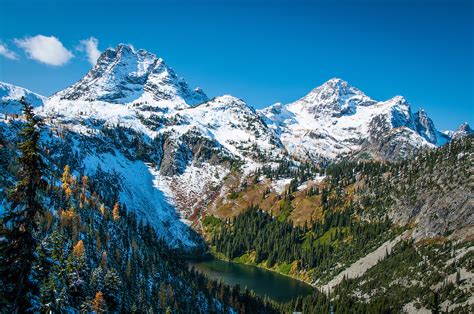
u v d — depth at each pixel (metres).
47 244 104.06
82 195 194.62
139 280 146.38
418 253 183.00
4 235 33.75
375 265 198.12
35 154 34.28
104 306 108.25
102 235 161.62
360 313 155.25
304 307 174.38
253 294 192.62
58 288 99.19
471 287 136.25
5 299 33.59
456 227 183.88
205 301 165.88
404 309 148.38
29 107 35.22
